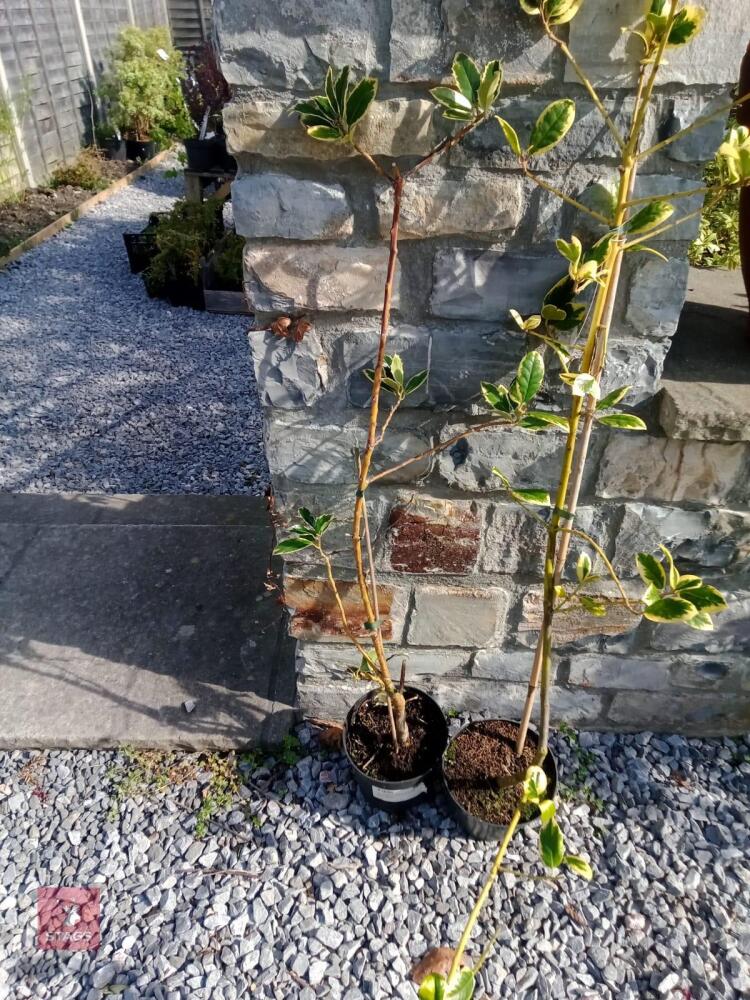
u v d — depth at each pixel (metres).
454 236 1.14
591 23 0.97
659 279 1.16
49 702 1.74
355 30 0.99
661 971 1.34
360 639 1.60
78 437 3.25
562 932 1.39
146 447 3.18
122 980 1.33
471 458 1.34
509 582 1.51
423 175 1.09
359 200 1.11
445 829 1.55
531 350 1.23
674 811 1.59
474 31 0.99
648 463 1.33
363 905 1.43
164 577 2.09
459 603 1.54
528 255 1.15
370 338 1.23
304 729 1.73
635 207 1.11
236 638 1.90
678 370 1.33
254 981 1.33
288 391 1.29
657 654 1.62
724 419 1.20
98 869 1.50
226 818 1.58
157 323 4.41
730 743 1.75
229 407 3.53
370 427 1.14
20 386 3.66
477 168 1.08
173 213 4.88
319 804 1.60
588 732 1.76
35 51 6.68
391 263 1.01
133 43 7.94
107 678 1.79
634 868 1.49
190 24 10.23
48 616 1.96
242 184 1.09
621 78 1.02
